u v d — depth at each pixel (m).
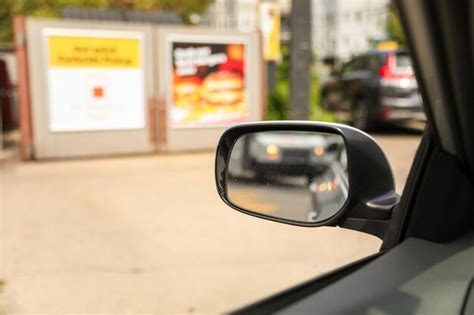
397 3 1.35
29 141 9.87
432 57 1.37
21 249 5.16
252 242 5.34
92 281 4.40
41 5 21.72
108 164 9.65
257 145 2.19
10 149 11.62
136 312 3.87
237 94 11.00
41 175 8.69
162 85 10.54
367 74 12.41
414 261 1.60
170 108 10.62
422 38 1.35
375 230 1.85
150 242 5.39
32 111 9.81
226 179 2.04
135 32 10.26
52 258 4.93
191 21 26.53
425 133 1.81
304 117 10.91
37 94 9.80
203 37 10.64
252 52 11.02
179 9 25.14
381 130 12.84
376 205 1.84
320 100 14.95
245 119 11.11
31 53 9.69
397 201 1.86
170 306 3.96
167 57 10.49
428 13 1.27
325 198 2.43
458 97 1.41
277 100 12.44
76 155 10.15
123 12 12.73
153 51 10.44
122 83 10.30
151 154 10.62
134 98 10.41
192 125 10.79
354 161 1.85
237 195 2.07
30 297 4.09
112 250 5.16
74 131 10.08
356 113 12.88
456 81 1.38
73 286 4.30
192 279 4.45
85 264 4.79
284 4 22.23
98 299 4.07
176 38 10.51
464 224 1.80
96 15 12.30
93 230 5.77
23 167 9.38
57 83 9.88
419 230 1.78
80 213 6.44
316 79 14.16
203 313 3.86
